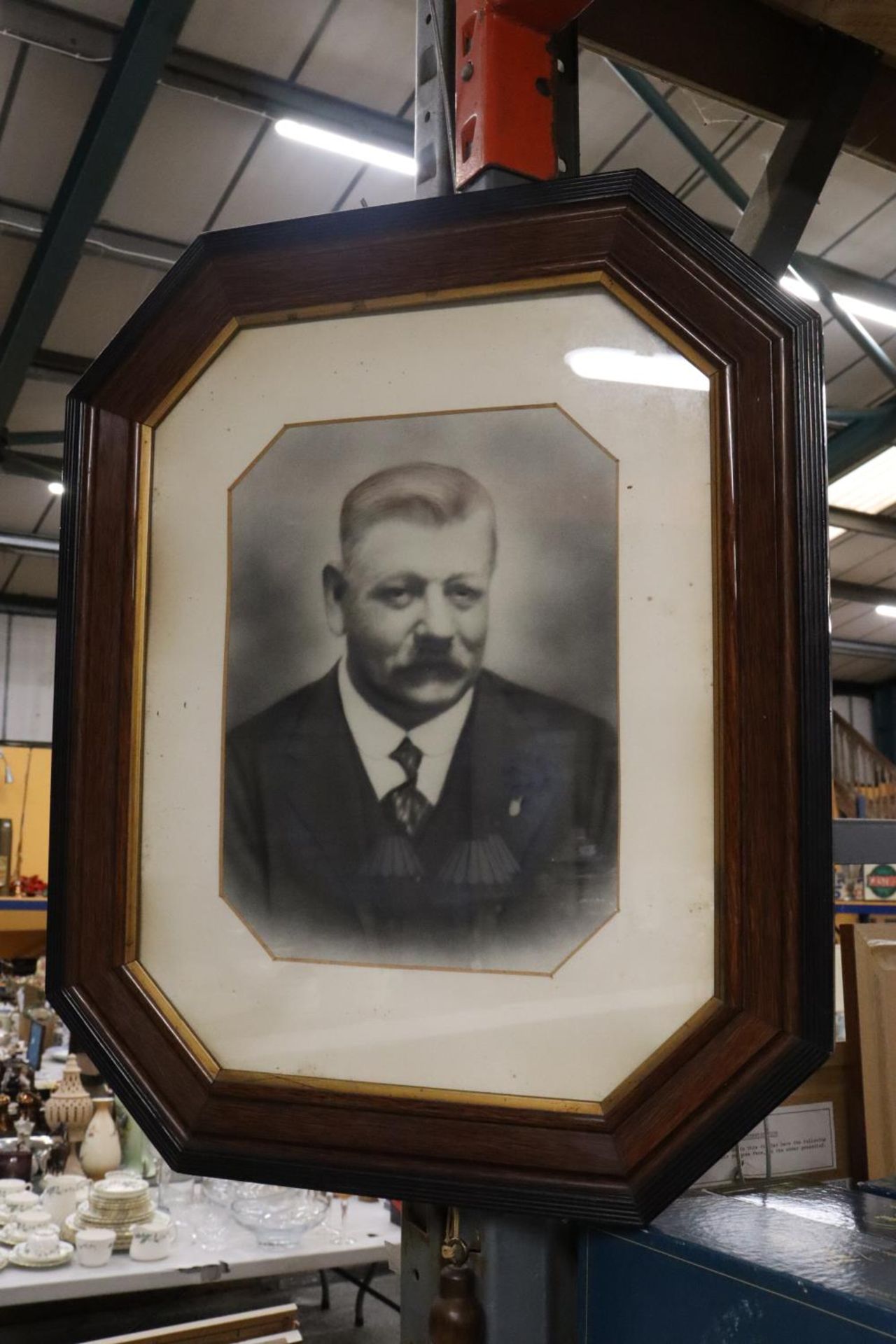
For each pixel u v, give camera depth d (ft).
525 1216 1.44
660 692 1.37
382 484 1.49
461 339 1.49
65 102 13.26
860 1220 1.53
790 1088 1.26
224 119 13.73
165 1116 1.43
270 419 1.55
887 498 26.05
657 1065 1.29
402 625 1.46
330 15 12.34
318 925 1.43
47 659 34.35
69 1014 1.48
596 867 1.36
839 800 26.99
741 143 14.06
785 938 1.27
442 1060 1.37
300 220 1.50
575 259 1.43
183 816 1.50
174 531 1.57
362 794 1.44
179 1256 7.04
